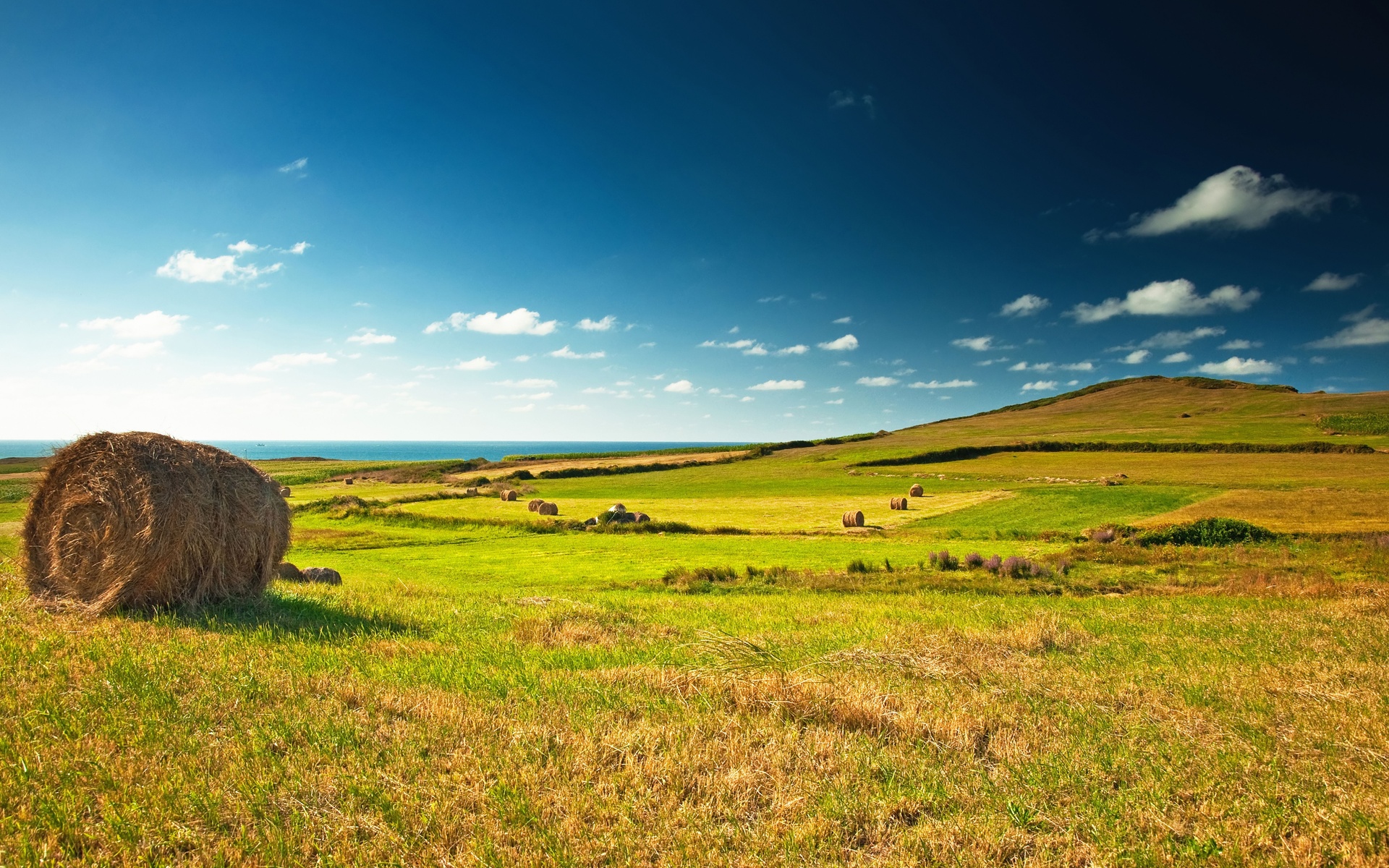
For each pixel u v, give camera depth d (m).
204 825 4.14
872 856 4.04
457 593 16.03
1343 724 6.24
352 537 34.78
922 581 19.05
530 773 4.83
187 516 10.28
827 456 90.94
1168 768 5.24
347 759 5.00
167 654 7.41
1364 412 93.50
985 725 6.07
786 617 12.65
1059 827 4.38
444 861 3.86
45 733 5.21
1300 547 24.36
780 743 5.48
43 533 10.64
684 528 35.75
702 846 4.09
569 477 79.25
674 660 8.31
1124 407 133.62
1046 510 40.34
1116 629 11.21
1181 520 33.06
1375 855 4.12
